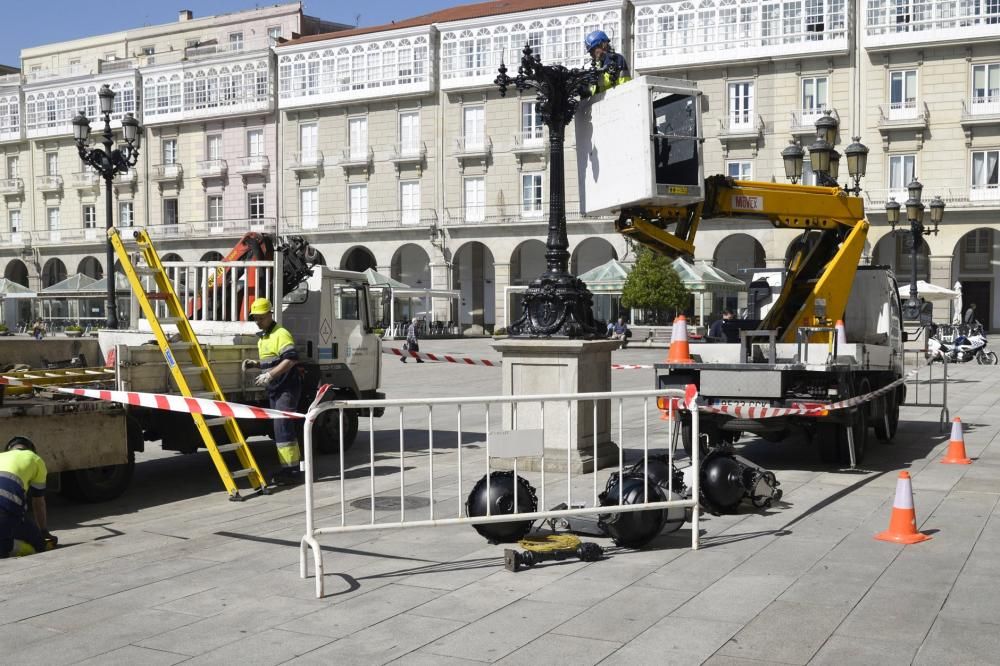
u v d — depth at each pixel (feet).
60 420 25.72
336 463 35.37
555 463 31.07
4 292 164.66
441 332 159.53
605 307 159.43
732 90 141.90
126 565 20.07
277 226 175.32
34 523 21.84
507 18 153.79
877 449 38.09
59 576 19.19
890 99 134.72
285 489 30.01
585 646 14.53
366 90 165.07
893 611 16.19
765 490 25.23
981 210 129.80
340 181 169.89
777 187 33.96
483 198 159.74
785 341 34.88
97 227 193.98
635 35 145.38
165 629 15.58
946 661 13.82
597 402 31.76
